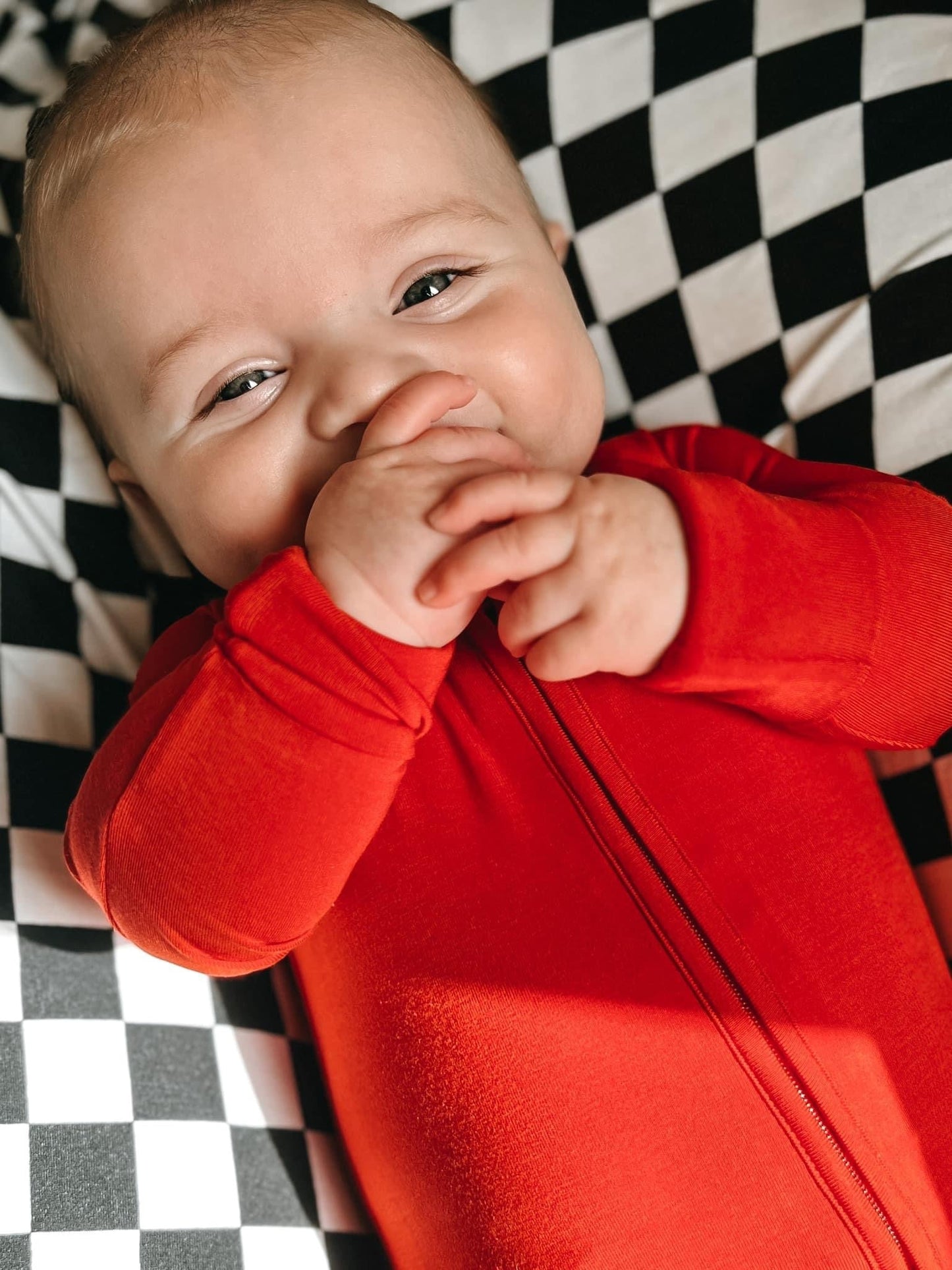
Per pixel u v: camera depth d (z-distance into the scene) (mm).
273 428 809
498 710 857
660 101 1138
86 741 1012
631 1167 762
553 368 829
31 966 875
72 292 886
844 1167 762
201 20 901
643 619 703
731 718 841
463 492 696
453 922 817
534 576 705
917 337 1011
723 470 960
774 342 1089
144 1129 874
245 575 886
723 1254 754
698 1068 771
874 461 1021
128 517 1136
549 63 1175
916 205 1026
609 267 1157
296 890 752
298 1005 1030
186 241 822
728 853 810
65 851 841
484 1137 787
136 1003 922
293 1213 928
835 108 1067
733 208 1104
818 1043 779
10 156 1199
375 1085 842
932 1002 840
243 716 733
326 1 918
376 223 811
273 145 821
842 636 747
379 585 723
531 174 1175
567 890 809
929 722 821
